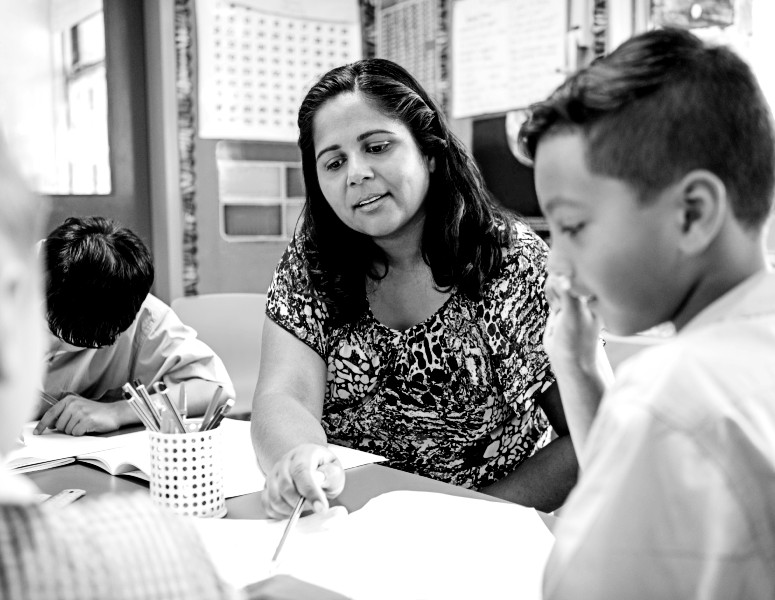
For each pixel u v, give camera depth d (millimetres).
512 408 1260
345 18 2648
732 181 503
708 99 503
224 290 2527
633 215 509
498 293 1228
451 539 814
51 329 1316
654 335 1807
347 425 1284
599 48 2016
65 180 2324
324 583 725
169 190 2412
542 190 548
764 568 441
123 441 1184
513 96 2246
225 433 1265
